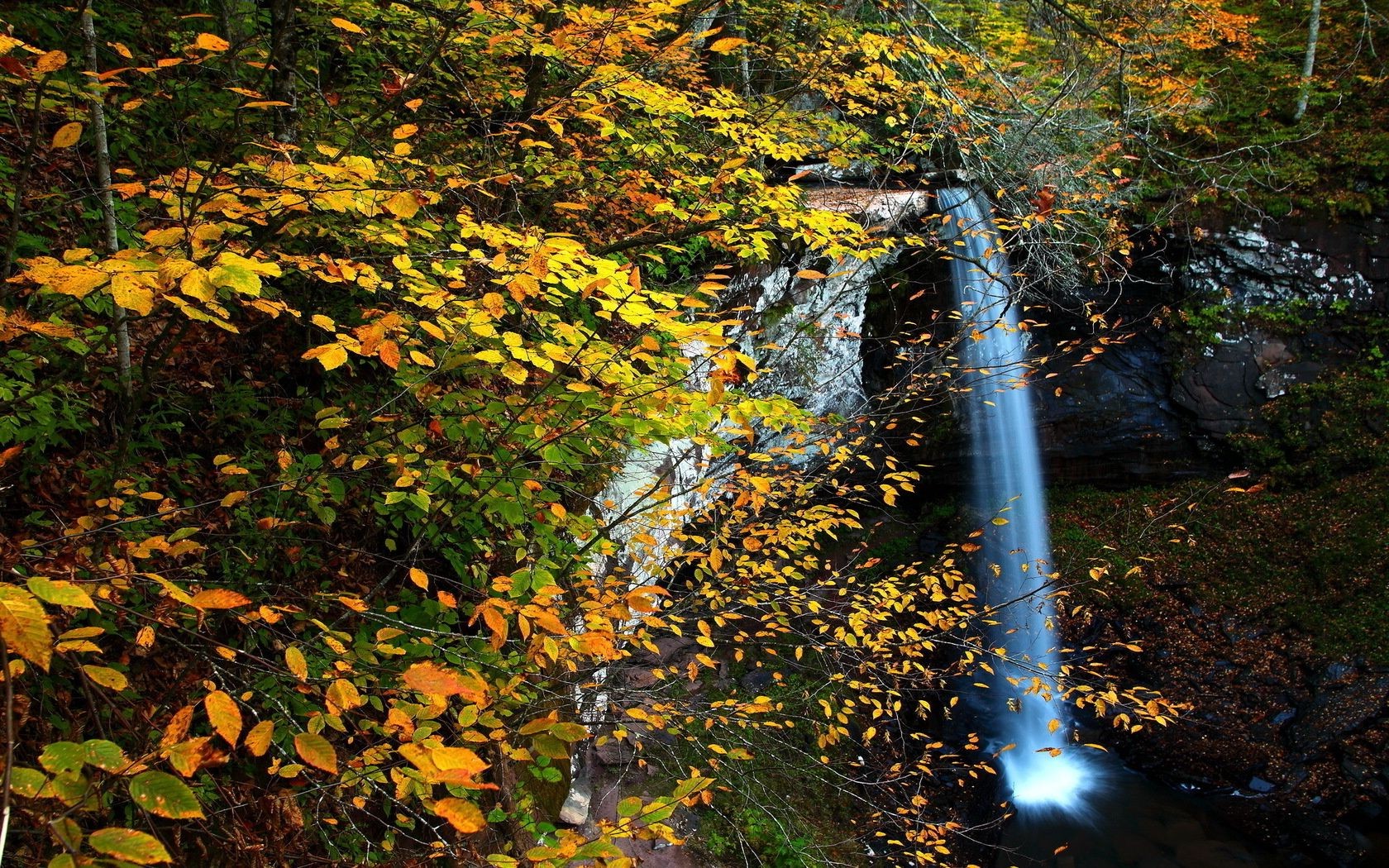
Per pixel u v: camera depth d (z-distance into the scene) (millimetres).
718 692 6559
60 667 2254
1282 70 10977
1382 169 9859
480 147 4262
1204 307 10273
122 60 3627
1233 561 9375
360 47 4523
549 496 3008
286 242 3229
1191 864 6773
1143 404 10469
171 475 3018
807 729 6656
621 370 2604
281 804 2045
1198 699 8281
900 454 10227
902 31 6953
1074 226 7371
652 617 3012
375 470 3414
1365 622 8406
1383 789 7211
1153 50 6918
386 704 2547
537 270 2086
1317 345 10219
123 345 2578
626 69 3387
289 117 3641
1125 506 10344
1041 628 8742
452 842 3078
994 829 6902
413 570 2133
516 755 2051
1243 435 10234
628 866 1578
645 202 4094
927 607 8273
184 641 2619
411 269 2475
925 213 8008
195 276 1455
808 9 7227
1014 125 6785
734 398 3117
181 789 993
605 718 4594
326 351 1812
